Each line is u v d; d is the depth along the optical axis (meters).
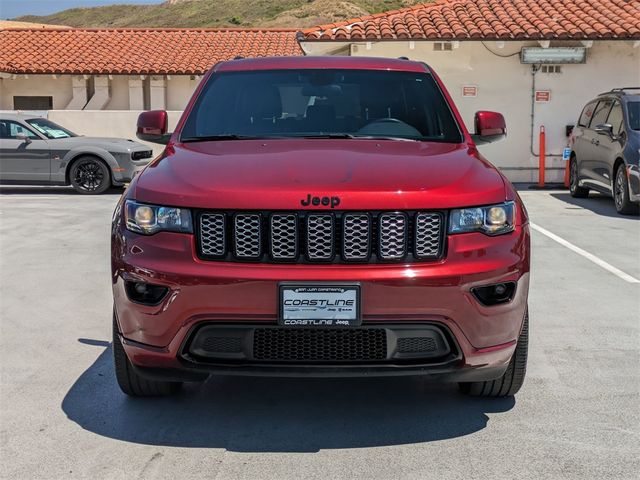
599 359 4.68
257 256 3.28
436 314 3.24
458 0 17.12
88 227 9.95
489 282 3.32
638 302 6.08
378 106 4.60
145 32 26.41
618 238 9.02
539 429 3.62
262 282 3.19
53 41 25.14
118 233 3.49
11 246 8.56
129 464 3.23
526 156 15.70
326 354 3.29
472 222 3.34
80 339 5.12
